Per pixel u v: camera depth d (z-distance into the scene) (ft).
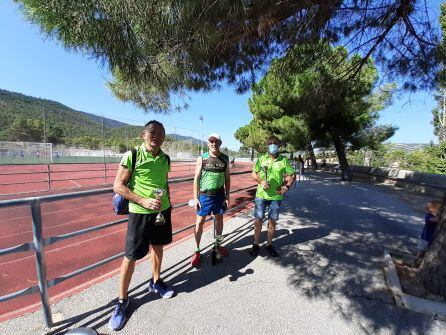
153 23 9.03
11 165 69.26
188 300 9.19
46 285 7.59
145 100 17.85
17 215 23.36
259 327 7.97
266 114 58.03
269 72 18.69
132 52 9.72
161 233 8.93
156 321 8.07
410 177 42.57
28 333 7.43
